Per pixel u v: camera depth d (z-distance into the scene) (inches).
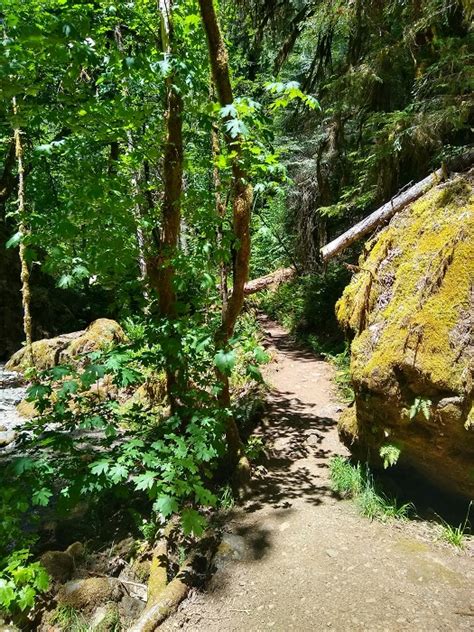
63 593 120.1
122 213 145.9
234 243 144.6
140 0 187.5
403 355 122.6
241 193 146.3
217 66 138.7
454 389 110.8
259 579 118.6
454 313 116.3
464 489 126.6
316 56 355.9
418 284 131.4
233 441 171.6
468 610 100.0
